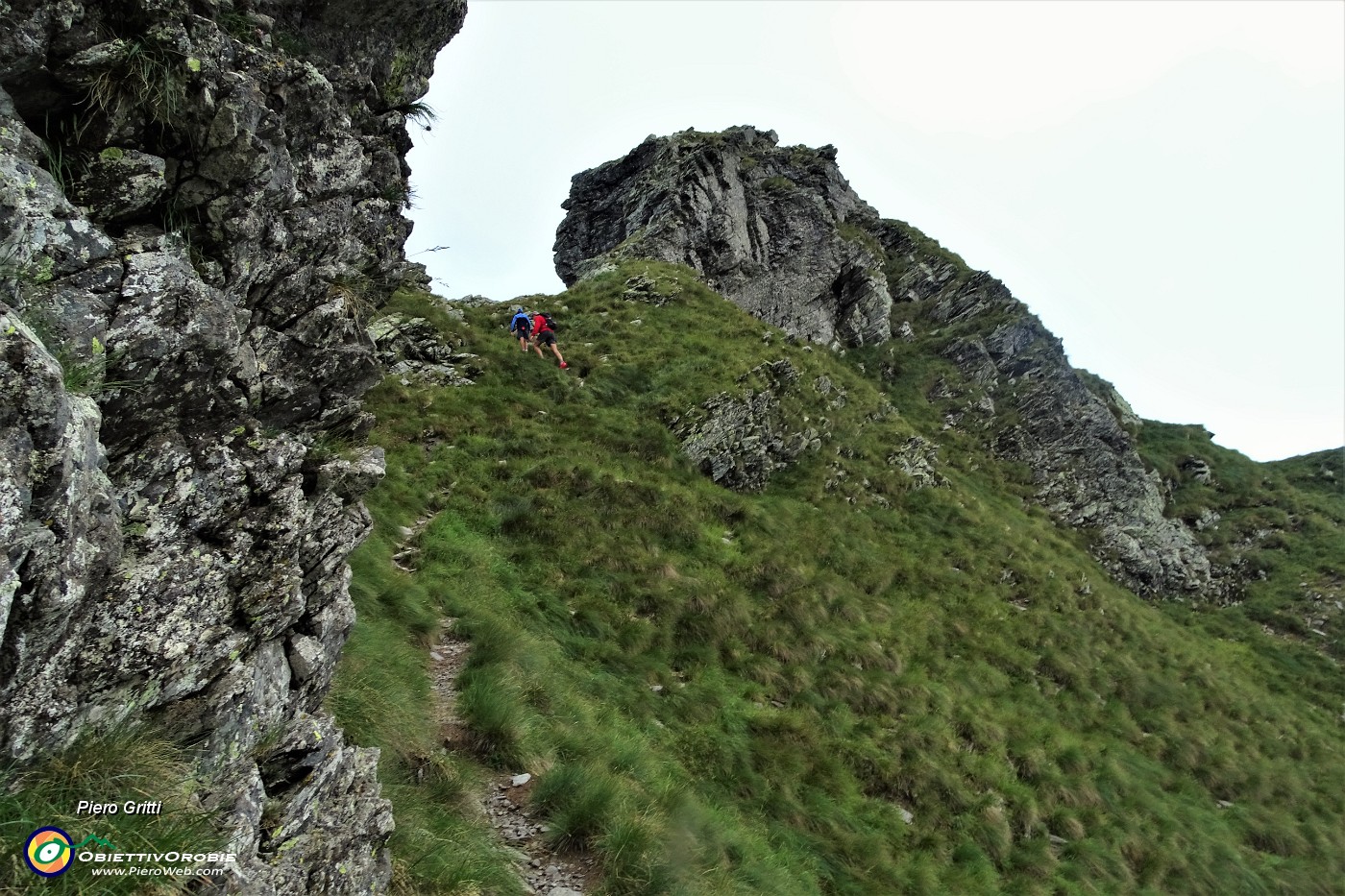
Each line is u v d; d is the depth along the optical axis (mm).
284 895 4680
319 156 6434
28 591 3328
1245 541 47562
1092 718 20891
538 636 13469
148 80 4582
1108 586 32938
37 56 4152
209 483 4859
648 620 15672
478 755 9164
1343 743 28469
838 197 62938
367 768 6457
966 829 14305
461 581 13695
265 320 6051
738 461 24828
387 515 15133
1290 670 34375
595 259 46250
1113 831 16344
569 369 26578
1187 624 37094
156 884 3588
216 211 5125
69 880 3373
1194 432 60844
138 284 4363
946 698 17641
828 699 15953
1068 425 45594
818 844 12016
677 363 28000
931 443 38750
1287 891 17703
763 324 36406
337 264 6875
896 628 19953
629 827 8258
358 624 9773
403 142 8883
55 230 4012
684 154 53156
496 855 7562
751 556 19953
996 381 49031
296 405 6305
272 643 5523
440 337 25438
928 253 60594
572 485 19422
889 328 51938
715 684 14617
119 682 4039
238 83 5043
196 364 4719
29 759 3594
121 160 4625
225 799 4453
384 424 19953
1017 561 27125
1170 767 20812
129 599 4102
